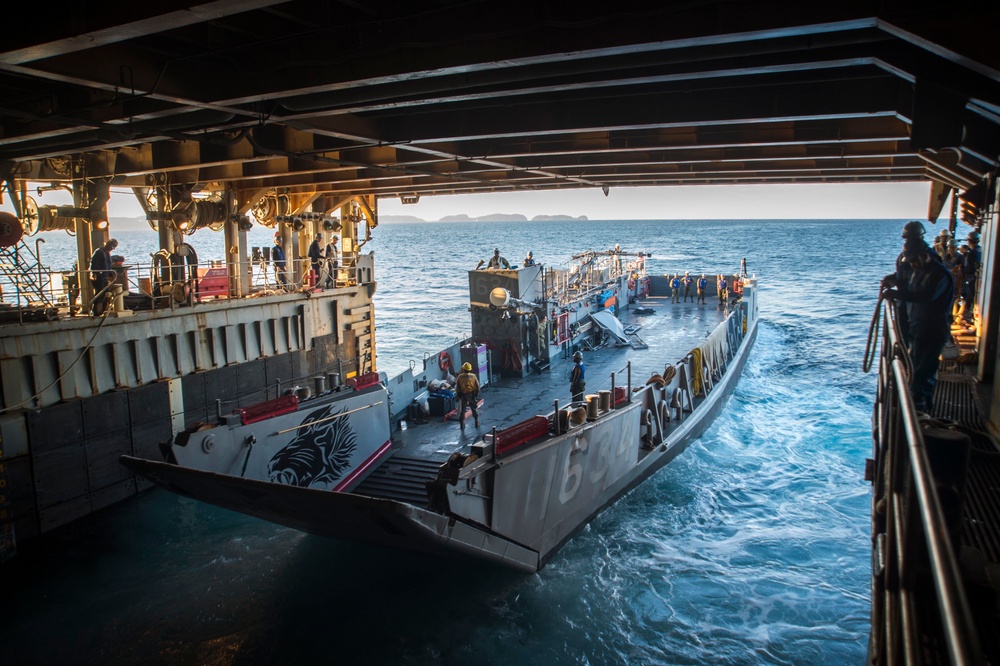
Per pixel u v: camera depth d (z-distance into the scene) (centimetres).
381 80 924
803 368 2873
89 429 1686
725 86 1069
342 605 1191
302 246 3145
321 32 898
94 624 1199
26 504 1539
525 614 1131
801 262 9744
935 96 754
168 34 902
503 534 1120
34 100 1270
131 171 2008
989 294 977
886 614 358
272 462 1138
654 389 1655
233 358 2191
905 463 385
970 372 1091
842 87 1077
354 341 2875
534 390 1781
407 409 1622
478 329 1934
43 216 2081
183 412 1970
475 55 845
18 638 1170
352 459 1291
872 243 15562
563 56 808
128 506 1733
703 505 1507
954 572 199
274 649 1085
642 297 3512
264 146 1570
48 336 1612
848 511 1459
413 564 1309
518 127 1308
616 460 1435
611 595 1174
